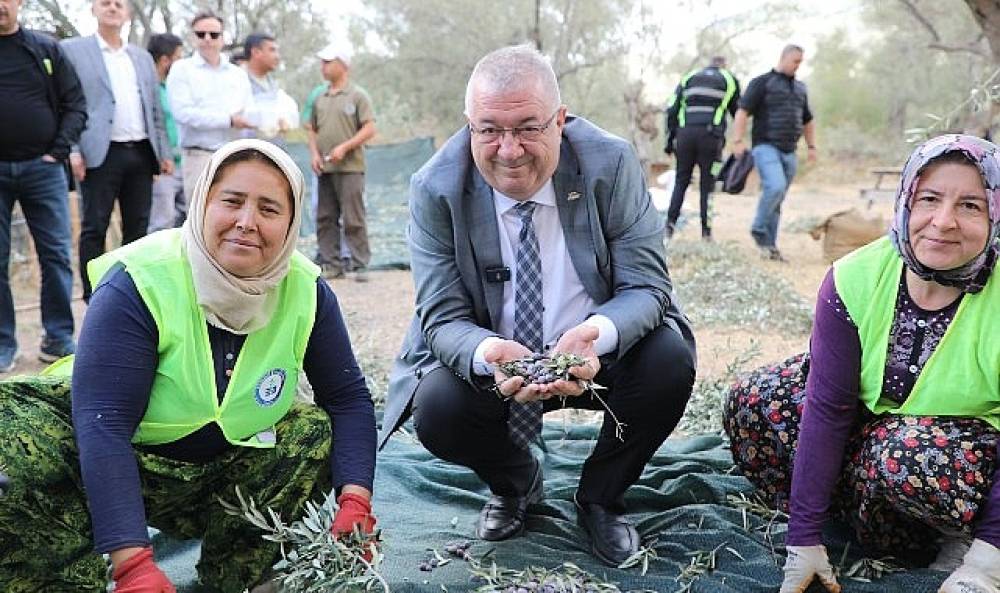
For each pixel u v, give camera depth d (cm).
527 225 283
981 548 232
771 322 670
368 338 631
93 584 239
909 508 244
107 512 218
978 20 459
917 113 2616
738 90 1005
